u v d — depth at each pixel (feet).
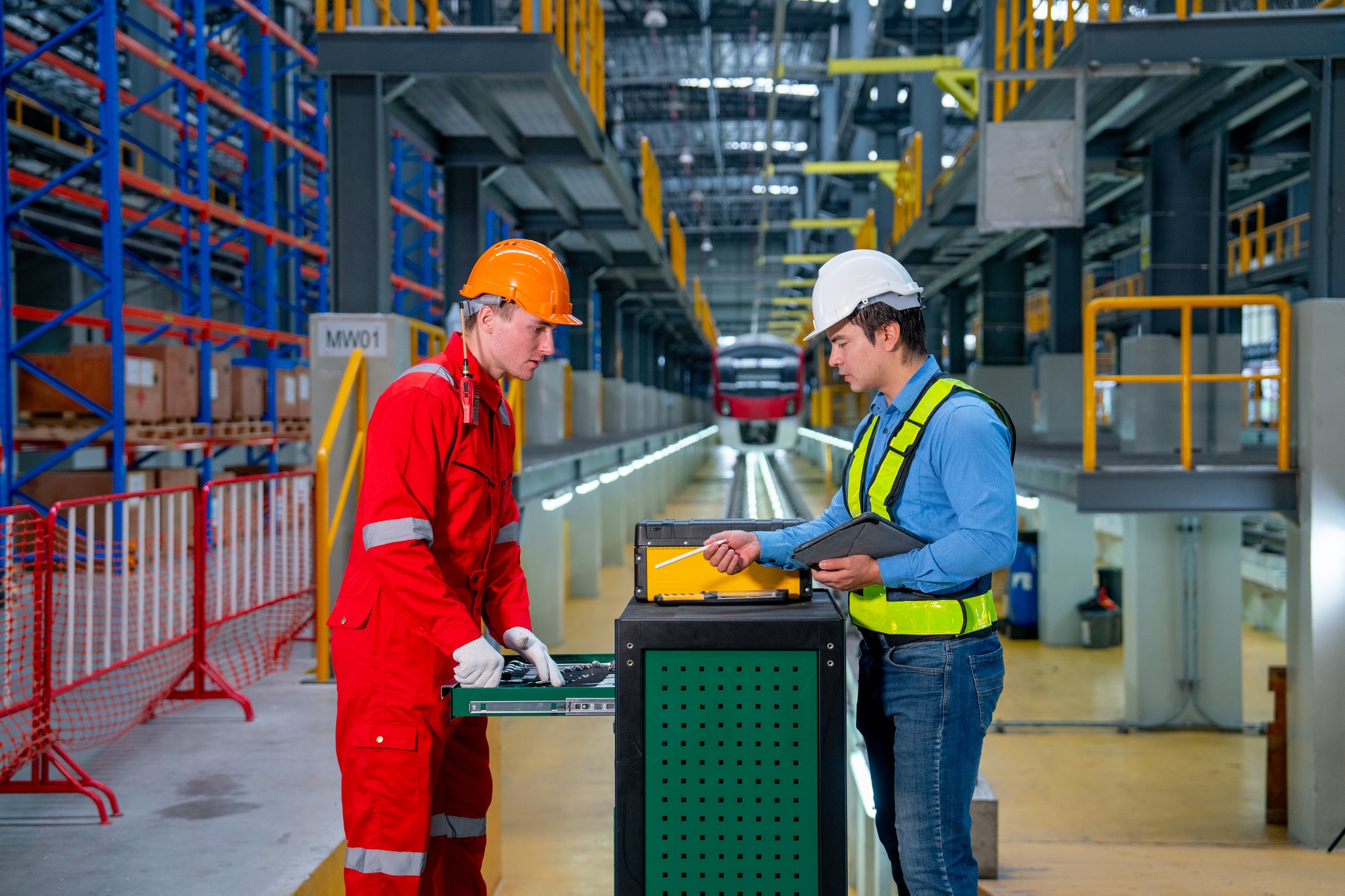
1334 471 17.62
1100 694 28.09
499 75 19.42
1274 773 19.11
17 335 53.98
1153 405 24.88
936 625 6.81
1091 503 18.66
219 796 10.91
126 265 57.41
